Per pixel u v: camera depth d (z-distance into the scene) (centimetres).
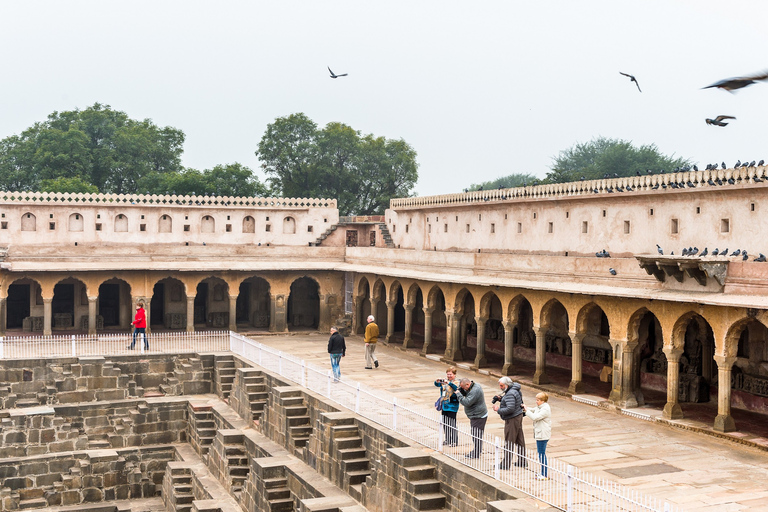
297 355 3409
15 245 3784
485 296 3034
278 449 2452
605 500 1354
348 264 4141
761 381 2306
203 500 2355
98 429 3020
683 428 2116
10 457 2780
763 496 1539
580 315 2550
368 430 2078
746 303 1916
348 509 1872
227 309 4378
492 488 1550
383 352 3538
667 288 2212
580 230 2859
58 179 6356
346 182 7050
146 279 3931
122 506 2688
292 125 7050
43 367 3077
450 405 1838
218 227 4166
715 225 2311
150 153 7506
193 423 3017
